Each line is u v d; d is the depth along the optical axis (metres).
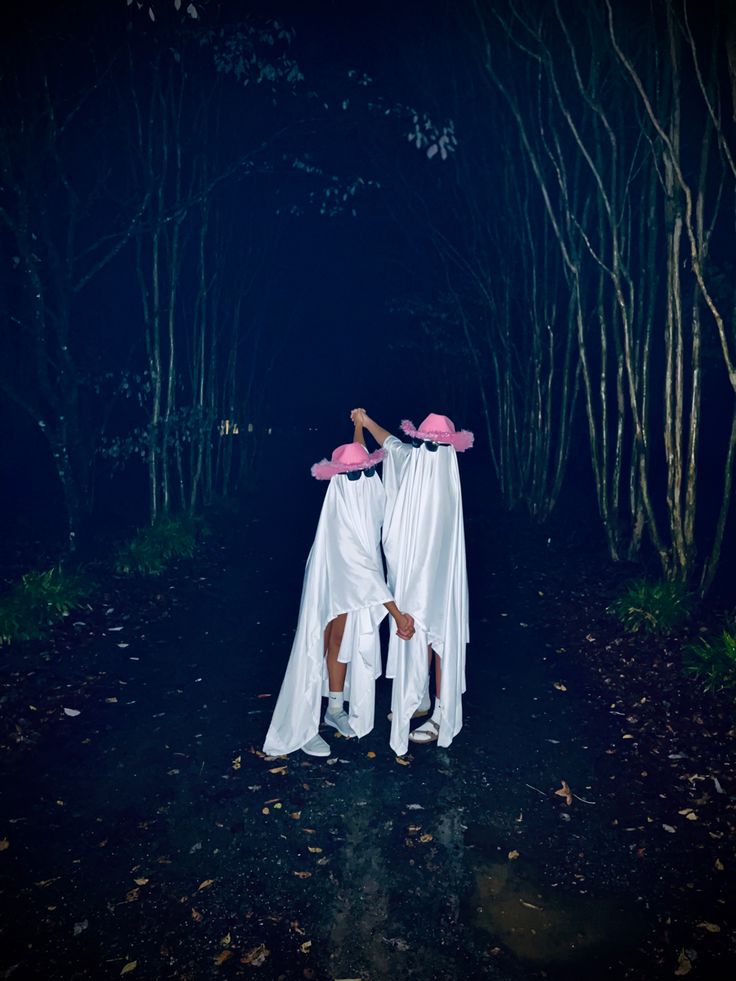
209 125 9.07
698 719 4.76
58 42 7.17
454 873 3.46
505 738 4.67
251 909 3.21
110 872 3.41
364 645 4.34
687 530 6.43
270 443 17.66
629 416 11.48
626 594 6.75
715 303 6.81
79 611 6.30
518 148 9.71
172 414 8.83
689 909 3.24
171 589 7.16
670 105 6.23
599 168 7.39
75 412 8.03
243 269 11.12
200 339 10.60
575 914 3.21
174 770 4.24
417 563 4.27
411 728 4.72
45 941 3.01
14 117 7.09
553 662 5.79
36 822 3.75
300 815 3.85
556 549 8.67
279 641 6.17
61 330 7.53
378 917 3.18
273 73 7.68
